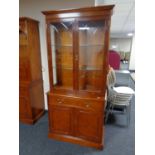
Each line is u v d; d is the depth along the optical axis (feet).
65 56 7.34
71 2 8.02
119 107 10.19
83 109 6.67
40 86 9.61
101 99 6.32
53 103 7.15
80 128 6.97
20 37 8.05
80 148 6.89
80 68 6.83
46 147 6.98
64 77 7.55
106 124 8.92
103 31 6.29
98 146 6.81
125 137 7.70
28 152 6.67
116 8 11.92
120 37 35.91
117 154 6.52
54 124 7.43
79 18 5.98
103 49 6.18
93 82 7.06
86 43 6.79
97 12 5.69
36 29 8.70
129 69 28.86
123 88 9.37
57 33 7.13
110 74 8.99
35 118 9.17
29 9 8.98
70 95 6.88
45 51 9.36
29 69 8.32
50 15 6.36
